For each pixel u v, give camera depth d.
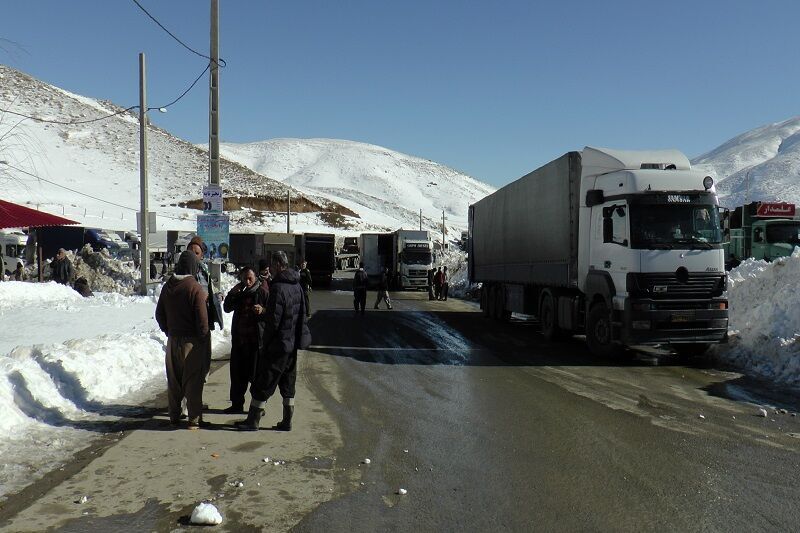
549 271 15.34
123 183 115.81
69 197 95.50
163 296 6.92
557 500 4.95
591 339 13.05
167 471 5.47
